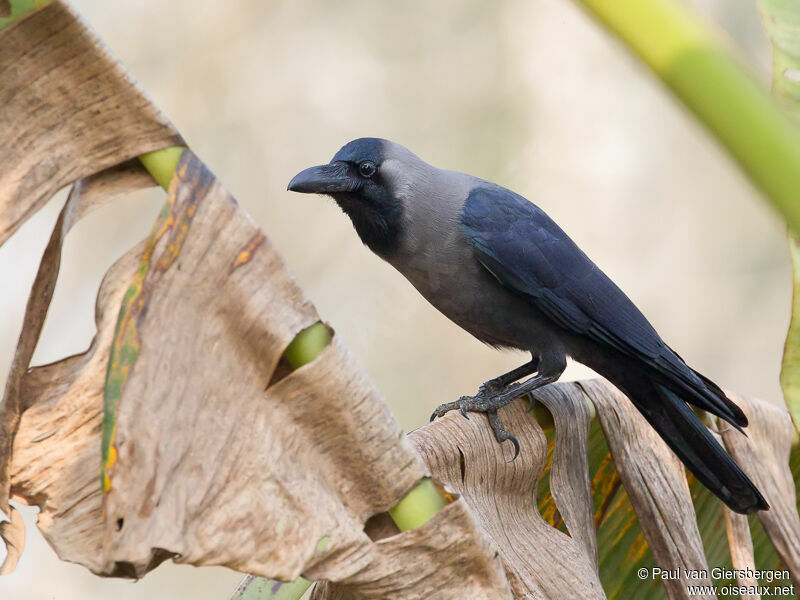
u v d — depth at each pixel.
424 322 20.34
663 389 7.75
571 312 8.88
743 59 3.40
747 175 3.24
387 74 21.77
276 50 21.38
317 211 20.75
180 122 20.69
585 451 6.20
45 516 4.01
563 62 22.30
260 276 4.06
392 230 8.93
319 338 4.12
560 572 5.43
